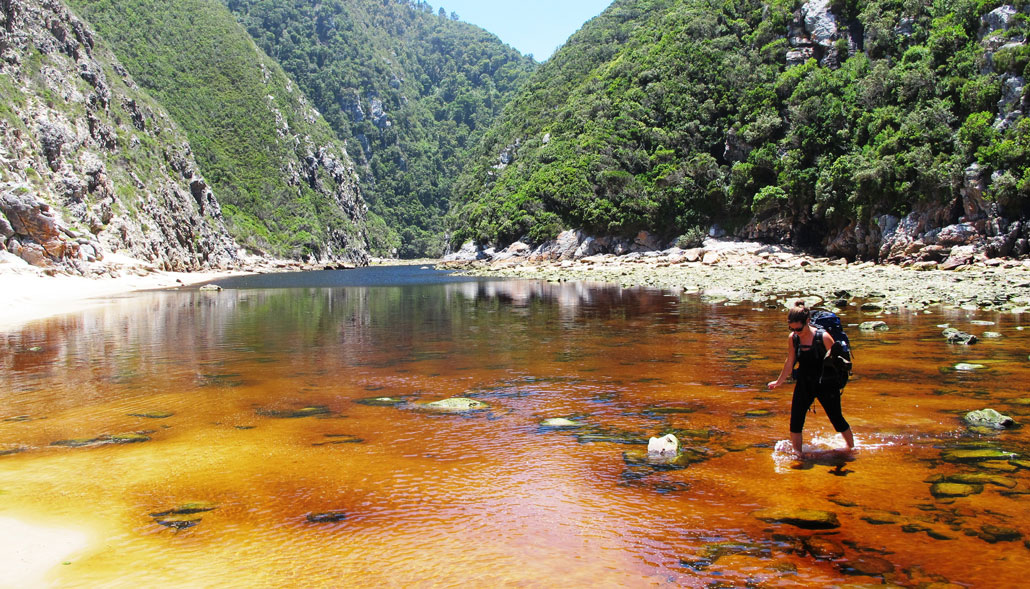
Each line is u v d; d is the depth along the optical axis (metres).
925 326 18.30
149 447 7.97
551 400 10.36
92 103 76.06
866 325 17.70
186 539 5.42
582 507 6.01
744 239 74.62
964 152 51.53
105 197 64.81
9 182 49.78
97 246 55.06
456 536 5.45
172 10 164.75
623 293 35.62
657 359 14.20
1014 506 5.79
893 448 7.50
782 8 83.94
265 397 10.80
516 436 8.32
